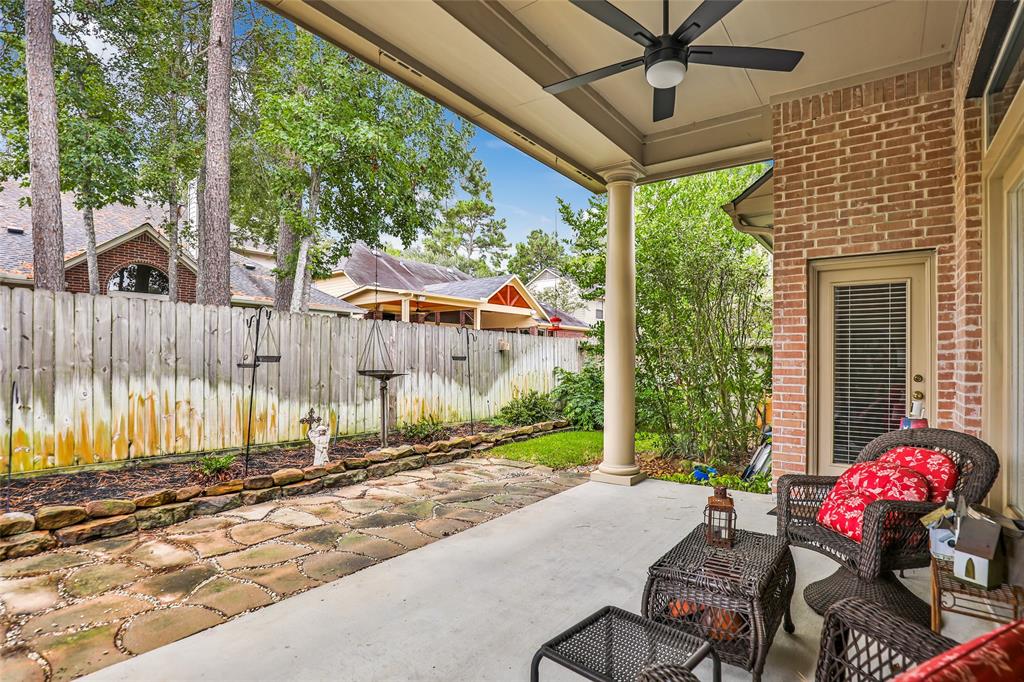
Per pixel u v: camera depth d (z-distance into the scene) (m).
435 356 7.99
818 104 4.49
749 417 6.23
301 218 11.81
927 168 4.05
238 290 13.13
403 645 2.33
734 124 5.10
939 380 3.97
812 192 4.52
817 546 2.62
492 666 2.17
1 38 9.91
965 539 1.88
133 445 5.19
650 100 4.83
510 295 16.44
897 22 3.62
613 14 2.70
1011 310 3.06
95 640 2.40
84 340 4.91
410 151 12.91
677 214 6.50
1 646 2.36
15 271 9.43
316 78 11.59
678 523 4.05
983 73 3.21
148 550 3.52
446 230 32.59
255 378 6.05
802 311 4.55
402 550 3.54
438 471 6.00
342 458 5.86
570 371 10.29
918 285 4.20
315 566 3.25
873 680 1.43
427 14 3.23
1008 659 0.80
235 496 4.50
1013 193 3.00
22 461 4.58
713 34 3.79
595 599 2.77
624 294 5.50
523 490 5.15
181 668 2.17
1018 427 2.92
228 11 9.73
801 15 3.56
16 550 3.37
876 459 2.89
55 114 8.31
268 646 2.33
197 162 12.41
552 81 4.13
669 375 6.47
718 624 1.98
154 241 12.40
